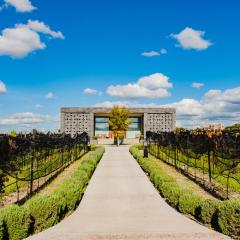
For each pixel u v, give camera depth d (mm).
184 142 23125
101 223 11266
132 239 9461
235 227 9344
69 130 66188
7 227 9086
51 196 11188
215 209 10586
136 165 27609
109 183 19344
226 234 9625
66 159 28188
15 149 14406
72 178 16453
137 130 70500
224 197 14781
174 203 13438
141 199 15227
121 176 21859
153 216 12203
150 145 39562
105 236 9672
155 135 36500
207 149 18016
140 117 70500
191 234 9734
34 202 10484
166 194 14719
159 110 67562
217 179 19156
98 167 26328
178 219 11711
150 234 9797
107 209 13398
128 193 16562
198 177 20359
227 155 16016
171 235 9688
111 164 28281
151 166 21406
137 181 19969
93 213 12758
